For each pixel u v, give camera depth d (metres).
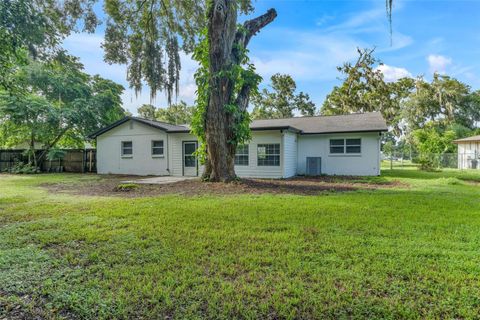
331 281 2.62
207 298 2.35
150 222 4.76
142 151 16.30
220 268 2.93
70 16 8.88
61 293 2.45
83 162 18.17
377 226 4.43
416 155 28.27
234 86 9.99
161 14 10.19
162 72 10.24
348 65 29.86
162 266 2.98
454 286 2.49
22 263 3.08
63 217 5.16
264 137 13.71
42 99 16.75
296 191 8.46
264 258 3.15
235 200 6.86
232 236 3.97
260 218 4.98
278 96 35.91
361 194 7.85
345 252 3.30
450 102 32.16
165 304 2.27
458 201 6.61
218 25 9.36
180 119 43.47
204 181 10.25
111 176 14.99
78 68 20.69
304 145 15.35
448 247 3.48
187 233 4.12
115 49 10.12
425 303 2.24
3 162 18.89
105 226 4.54
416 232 4.10
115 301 2.32
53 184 11.05
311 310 2.19
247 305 2.26
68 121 17.92
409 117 33.44
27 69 15.91
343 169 14.67
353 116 16.81
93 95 20.62
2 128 17.08
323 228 4.33
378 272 2.78
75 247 3.60
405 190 8.70
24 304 2.31
